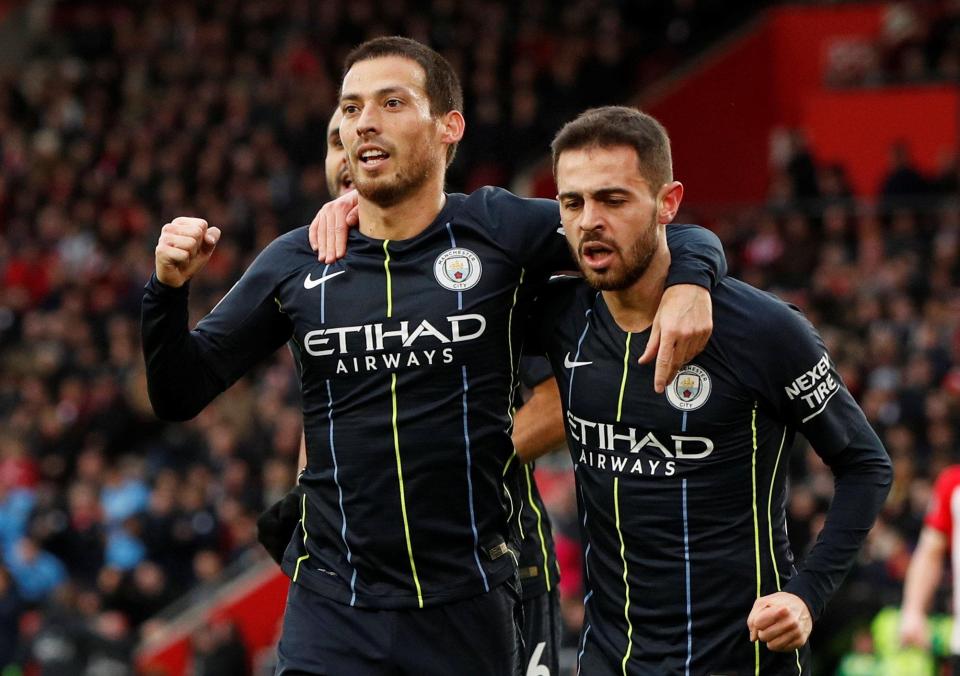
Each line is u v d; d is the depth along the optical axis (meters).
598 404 13.59
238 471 45.69
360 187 13.58
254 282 13.97
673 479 13.40
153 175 62.75
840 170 56.12
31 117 69.06
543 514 15.91
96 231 61.59
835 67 66.31
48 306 58.50
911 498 38.19
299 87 64.88
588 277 13.19
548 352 14.12
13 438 51.38
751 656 13.46
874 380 44.34
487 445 13.60
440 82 13.83
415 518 13.45
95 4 77.00
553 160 13.48
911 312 47.22
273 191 59.78
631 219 12.97
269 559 42.34
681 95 66.56
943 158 55.62
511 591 13.98
